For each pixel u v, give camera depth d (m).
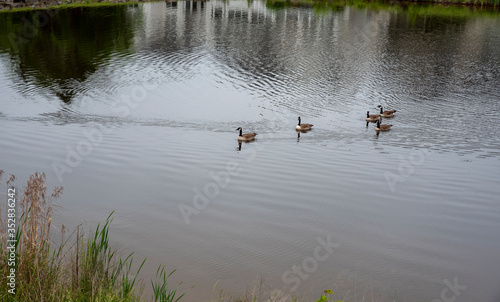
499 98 44.72
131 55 55.31
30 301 12.07
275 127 36.47
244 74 50.31
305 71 52.16
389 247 20.44
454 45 65.38
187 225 21.25
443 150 32.66
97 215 21.61
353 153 31.70
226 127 35.88
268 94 44.34
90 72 48.09
